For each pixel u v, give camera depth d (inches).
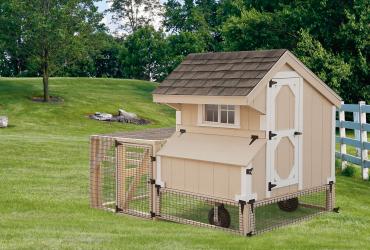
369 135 1101.7
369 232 398.0
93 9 1528.1
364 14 1312.7
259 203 391.9
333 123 463.8
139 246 342.0
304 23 1400.1
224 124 411.8
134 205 483.2
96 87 1844.2
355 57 1360.7
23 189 540.4
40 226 398.3
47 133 1155.9
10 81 1755.7
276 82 401.1
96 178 476.4
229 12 2217.0
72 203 487.8
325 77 1284.4
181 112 438.9
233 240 366.3
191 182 411.2
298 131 425.4
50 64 1473.9
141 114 1512.1
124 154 460.8
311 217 446.0
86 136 1133.7
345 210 472.1
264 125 394.3
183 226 413.7
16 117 1307.8
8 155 744.3
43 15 1428.4
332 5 1384.1
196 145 416.8
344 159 665.6
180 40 2240.4
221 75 416.2
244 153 388.2
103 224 410.9
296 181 427.2
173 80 439.8
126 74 2516.0
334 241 367.6
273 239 371.6
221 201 393.4
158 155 429.7
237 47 1540.4
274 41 1471.5
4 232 375.9
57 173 631.8
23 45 1460.4
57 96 1563.7
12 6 1389.0
